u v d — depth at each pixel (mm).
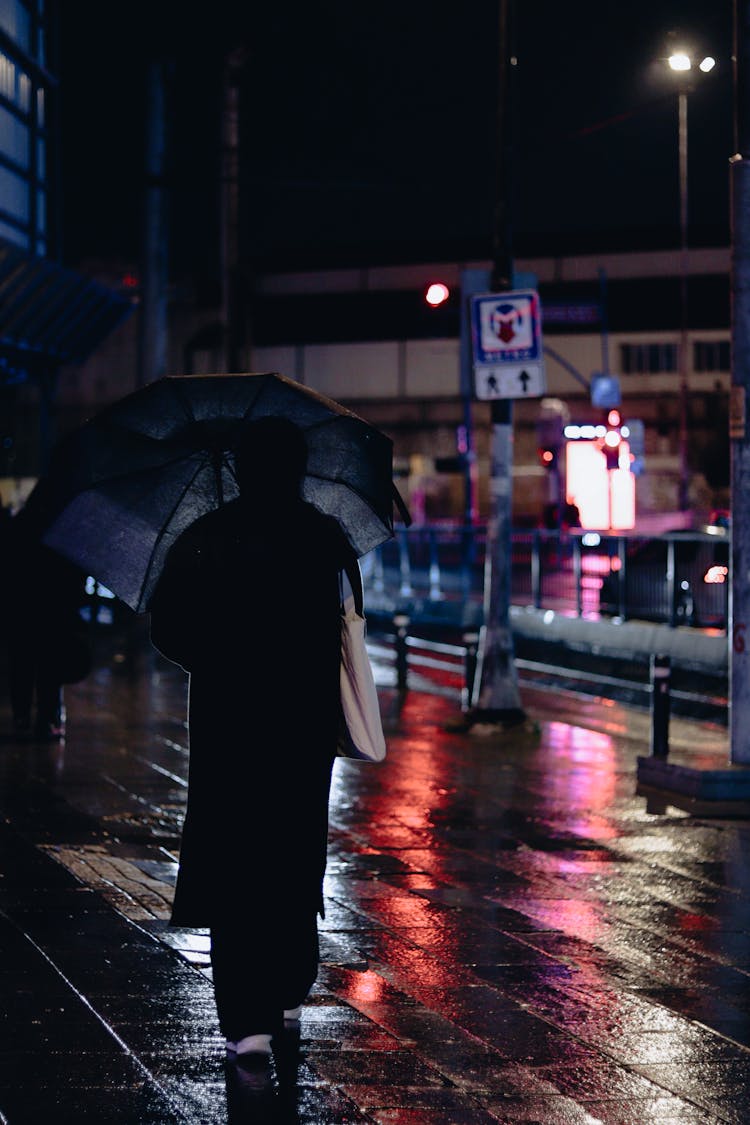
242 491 5613
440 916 8430
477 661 17938
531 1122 5117
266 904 5496
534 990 6969
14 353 29062
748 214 12594
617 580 26203
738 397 12562
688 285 78875
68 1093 5125
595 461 71062
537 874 9656
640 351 80000
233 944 5496
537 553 29203
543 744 15781
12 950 7086
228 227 35500
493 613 16641
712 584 23312
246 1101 5125
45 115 28484
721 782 12289
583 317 48844
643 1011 6680
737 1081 5734
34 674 15258
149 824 10836
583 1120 5168
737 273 12602
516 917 8469
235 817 5488
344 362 84750
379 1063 5672
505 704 16578
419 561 34500
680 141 63000
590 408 79875
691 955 7762
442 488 82438
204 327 80812
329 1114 5055
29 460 79500
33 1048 5609
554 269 80688
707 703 19797
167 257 35438
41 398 30562
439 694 20328
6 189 26344
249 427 5609
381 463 5914
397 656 20734
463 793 12680
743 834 11109
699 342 79125
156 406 5789
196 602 5508
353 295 83250
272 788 5492
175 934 7523
